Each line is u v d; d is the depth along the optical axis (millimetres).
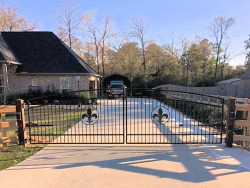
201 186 3174
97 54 38750
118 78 29406
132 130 7074
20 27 31984
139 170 3758
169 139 5977
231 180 3361
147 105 15344
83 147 5152
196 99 14000
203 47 39156
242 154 4578
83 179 3434
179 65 39312
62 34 35844
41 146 5258
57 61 18875
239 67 39688
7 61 15711
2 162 4188
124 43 40375
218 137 6191
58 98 17000
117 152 4750
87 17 36750
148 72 38781
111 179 3424
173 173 3625
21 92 18031
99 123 8297
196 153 4652
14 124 5371
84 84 18750
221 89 18547
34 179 3447
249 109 4945
